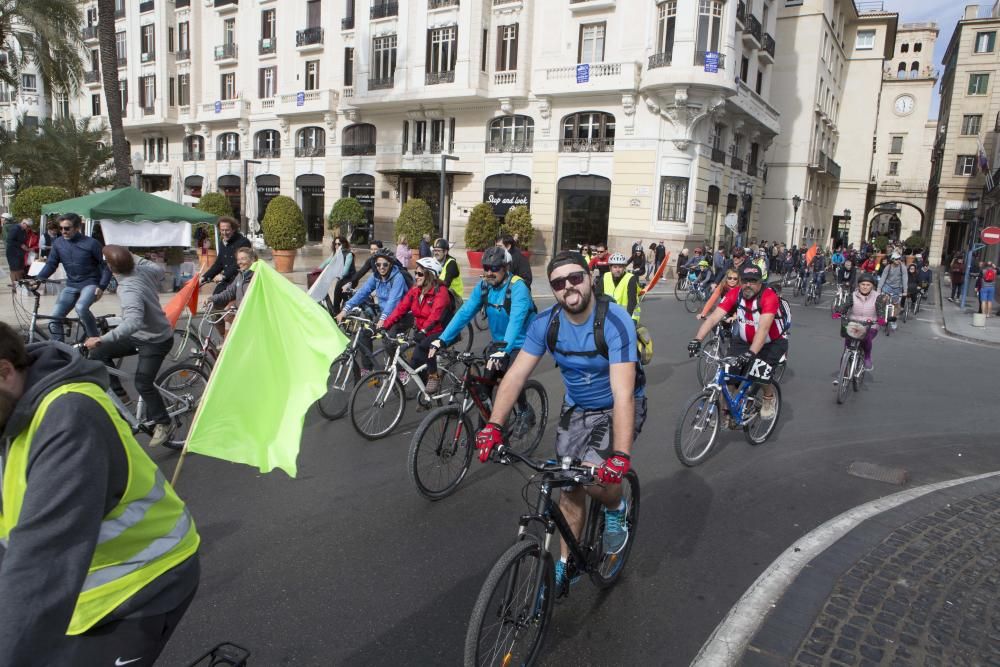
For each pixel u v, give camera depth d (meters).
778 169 39.12
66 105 50.00
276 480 5.04
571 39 27.92
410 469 4.60
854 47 47.81
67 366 1.65
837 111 47.00
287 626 3.21
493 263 5.27
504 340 5.55
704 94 25.39
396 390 6.23
